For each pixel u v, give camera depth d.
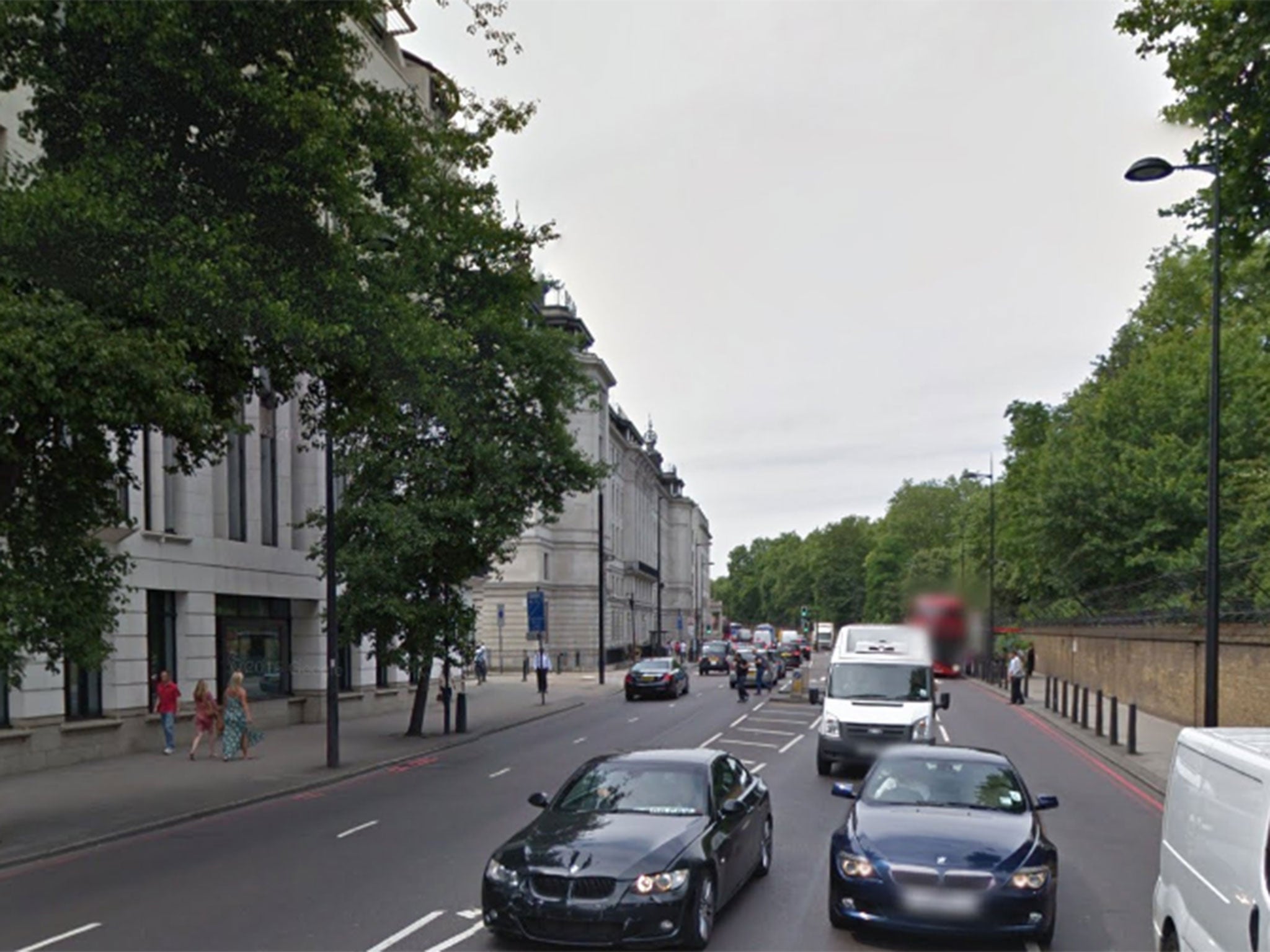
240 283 13.89
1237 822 6.21
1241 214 14.23
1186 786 7.41
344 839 14.22
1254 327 32.16
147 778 20.41
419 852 13.20
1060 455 49.53
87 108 14.04
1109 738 26.38
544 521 28.80
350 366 16.70
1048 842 9.55
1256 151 13.77
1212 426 18.72
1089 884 11.70
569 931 8.60
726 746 26.00
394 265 19.55
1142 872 12.32
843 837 9.49
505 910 8.76
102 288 13.52
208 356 15.05
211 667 27.61
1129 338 61.56
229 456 29.64
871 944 9.18
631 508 100.06
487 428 26.84
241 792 18.55
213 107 13.89
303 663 33.16
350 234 16.34
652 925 8.59
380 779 20.95
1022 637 63.69
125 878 12.13
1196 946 6.69
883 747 19.69
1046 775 21.34
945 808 9.98
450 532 26.44
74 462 14.52
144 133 14.41
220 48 13.95
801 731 30.02
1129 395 48.31
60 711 22.25
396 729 31.25
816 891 11.11
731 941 9.24
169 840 14.63
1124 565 45.12
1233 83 13.23
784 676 59.84
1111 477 45.91
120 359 12.45
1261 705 24.70
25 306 12.12
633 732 30.38
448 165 22.12
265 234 15.01
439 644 27.98
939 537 116.88
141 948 9.16
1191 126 15.02
